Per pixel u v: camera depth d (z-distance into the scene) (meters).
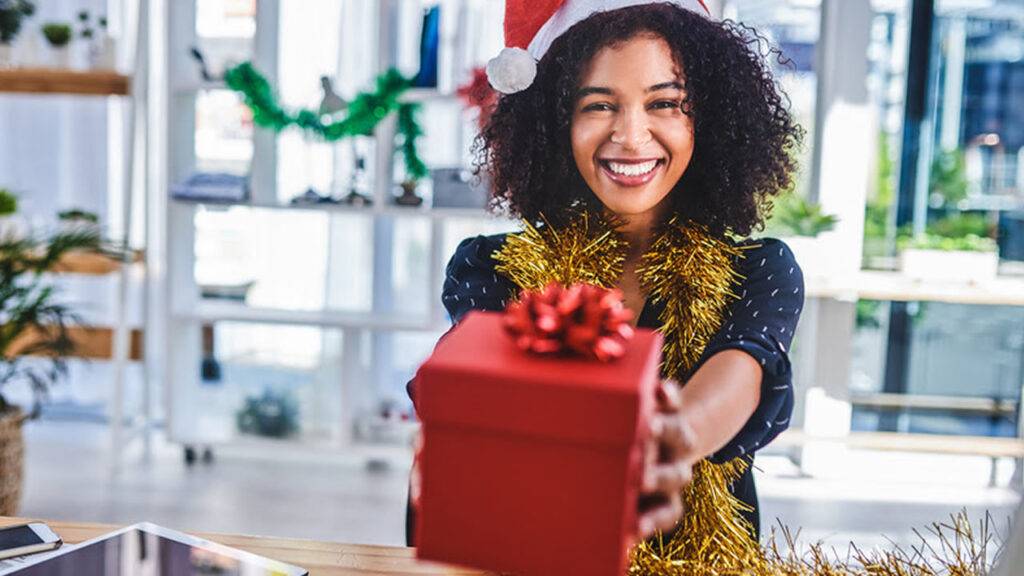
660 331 1.07
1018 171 3.47
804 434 3.36
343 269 3.67
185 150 3.51
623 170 1.04
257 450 3.60
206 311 3.49
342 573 0.95
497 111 1.18
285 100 3.53
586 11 1.05
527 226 1.12
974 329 3.57
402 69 3.55
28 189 3.85
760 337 0.95
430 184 3.58
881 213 3.54
